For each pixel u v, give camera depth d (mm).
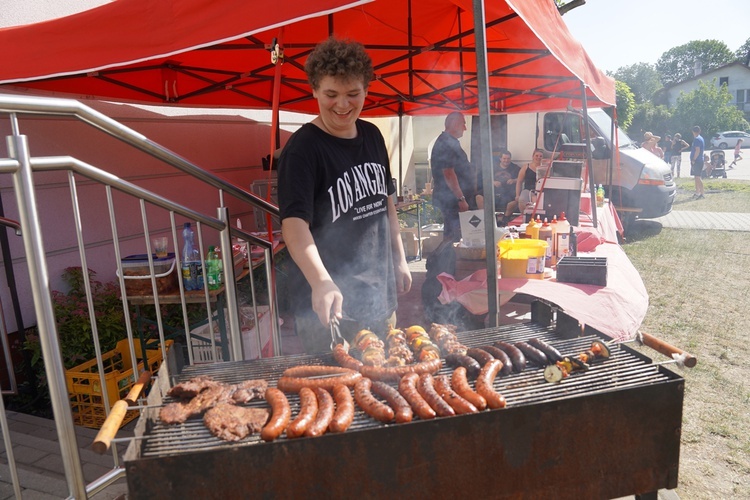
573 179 5059
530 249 3797
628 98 24734
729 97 50781
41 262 2055
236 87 6230
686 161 37500
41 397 4273
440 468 1869
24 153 2016
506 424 1898
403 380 2098
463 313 4629
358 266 2691
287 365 2518
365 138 2768
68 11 5410
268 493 1757
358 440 1780
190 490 1706
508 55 6438
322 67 2344
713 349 5133
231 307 3363
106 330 4430
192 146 6848
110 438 1688
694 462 3379
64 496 2803
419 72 6852
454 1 3760
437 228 9859
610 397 1986
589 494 2053
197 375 2424
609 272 4094
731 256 8867
